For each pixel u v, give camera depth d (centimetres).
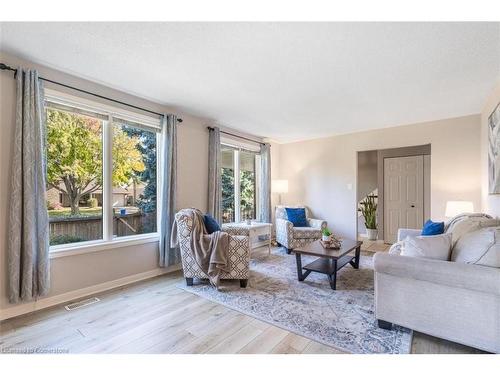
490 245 172
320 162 549
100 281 290
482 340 168
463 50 213
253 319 226
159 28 188
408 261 191
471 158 389
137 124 332
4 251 224
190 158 395
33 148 233
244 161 531
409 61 231
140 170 345
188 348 184
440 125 416
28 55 228
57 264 257
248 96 320
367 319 225
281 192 569
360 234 673
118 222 321
